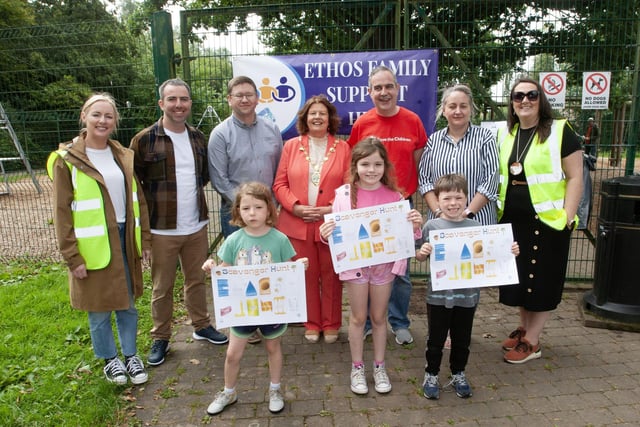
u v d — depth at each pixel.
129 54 5.50
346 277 3.01
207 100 5.02
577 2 4.67
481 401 2.95
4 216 8.76
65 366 3.35
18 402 2.93
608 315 3.98
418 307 4.49
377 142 3.02
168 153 3.37
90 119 2.90
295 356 3.59
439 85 5.10
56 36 5.57
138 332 3.95
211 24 4.93
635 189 3.77
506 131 3.47
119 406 2.93
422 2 4.68
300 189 3.56
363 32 5.19
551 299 3.28
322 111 3.54
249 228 2.88
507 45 4.91
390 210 2.93
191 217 3.53
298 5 4.72
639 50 4.52
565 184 3.26
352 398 3.00
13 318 4.20
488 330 3.99
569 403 2.91
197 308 3.75
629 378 3.20
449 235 2.87
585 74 4.61
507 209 3.36
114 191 3.01
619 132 4.82
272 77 4.74
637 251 3.84
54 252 6.34
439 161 3.42
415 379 3.22
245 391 3.10
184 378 3.27
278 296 2.75
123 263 3.03
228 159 3.68
